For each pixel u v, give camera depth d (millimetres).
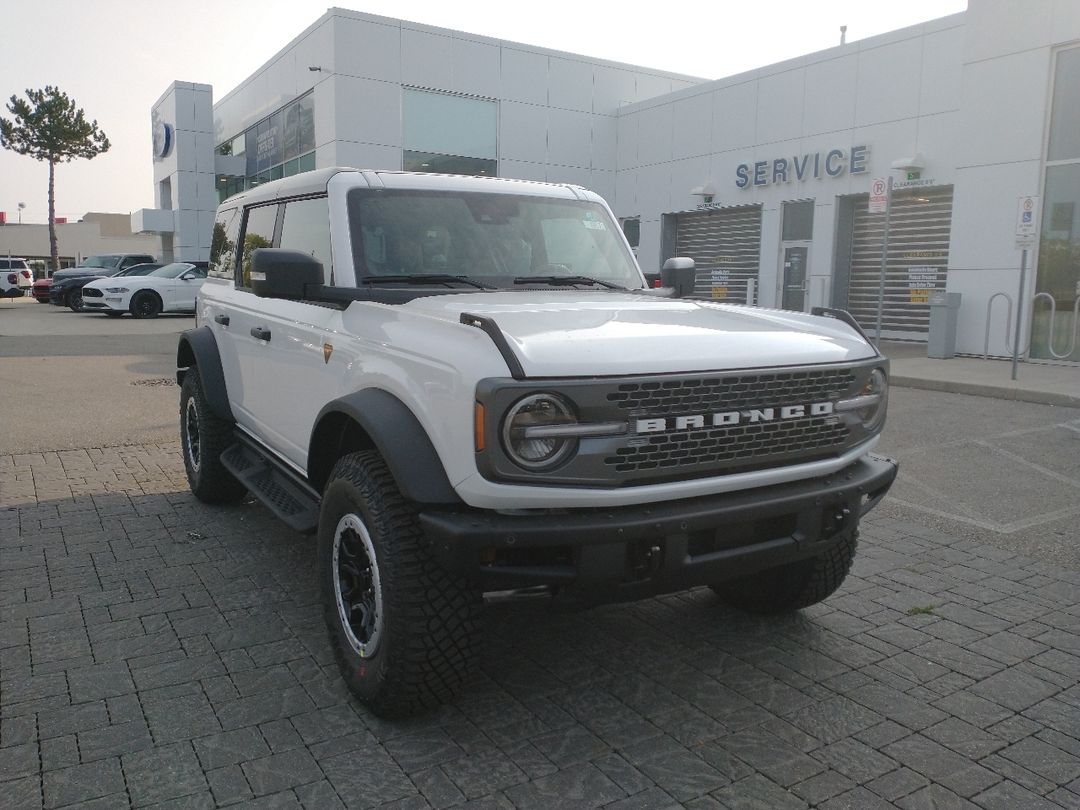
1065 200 13484
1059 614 4141
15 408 9523
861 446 3410
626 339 2943
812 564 3787
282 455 4477
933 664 3623
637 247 24516
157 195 38188
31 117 48594
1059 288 13641
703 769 2850
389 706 3049
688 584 3000
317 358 3789
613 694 3355
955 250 14906
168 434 8227
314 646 3729
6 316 25359
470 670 3035
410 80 23562
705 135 21828
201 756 2885
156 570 4602
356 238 3936
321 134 23859
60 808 2598
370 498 3041
